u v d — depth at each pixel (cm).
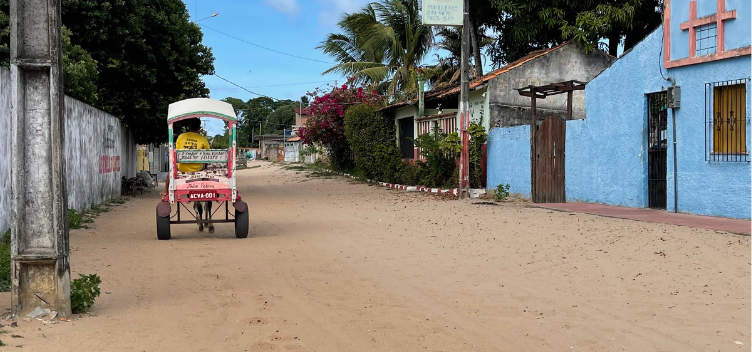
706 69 1174
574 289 675
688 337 506
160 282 714
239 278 739
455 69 3048
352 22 3156
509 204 1579
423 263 833
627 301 620
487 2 2362
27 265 542
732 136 1132
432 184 2094
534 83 1900
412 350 483
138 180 2303
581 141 1533
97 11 1858
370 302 629
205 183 1054
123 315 569
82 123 1536
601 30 1998
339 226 1239
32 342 477
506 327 543
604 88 1450
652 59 1306
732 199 1120
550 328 539
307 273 770
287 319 564
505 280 725
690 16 1198
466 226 1180
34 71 537
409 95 2589
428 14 1758
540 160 1588
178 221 1061
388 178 2473
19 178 535
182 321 553
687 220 1105
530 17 2153
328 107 3116
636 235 972
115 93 2138
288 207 1677
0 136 938
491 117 1866
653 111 1332
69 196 1389
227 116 1053
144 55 2109
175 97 2275
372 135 2630
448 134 1989
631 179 1372
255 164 6525
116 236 1108
